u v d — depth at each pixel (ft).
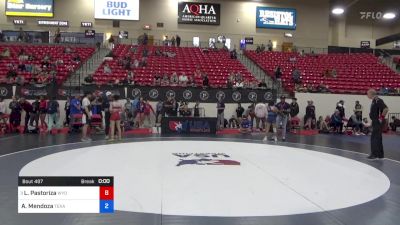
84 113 41.16
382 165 28.32
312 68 80.64
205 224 14.12
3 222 14.05
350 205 17.03
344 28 124.26
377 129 31.32
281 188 19.84
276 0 105.50
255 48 104.01
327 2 106.93
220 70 73.87
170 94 60.59
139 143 38.55
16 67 65.87
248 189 19.47
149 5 101.24
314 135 52.95
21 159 27.71
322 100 66.18
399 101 67.67
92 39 97.14
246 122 57.00
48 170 23.34
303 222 14.61
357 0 104.78
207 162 27.09
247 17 104.17
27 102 49.52
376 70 80.02
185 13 101.96
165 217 14.83
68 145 36.55
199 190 19.04
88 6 98.94
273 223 14.43
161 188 19.30
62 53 78.23
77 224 13.92
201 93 61.57
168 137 45.32
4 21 97.09
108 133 44.27
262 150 34.60
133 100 57.77
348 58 88.99
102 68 68.74
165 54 81.51
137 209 15.76
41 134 47.32
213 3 102.89
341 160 30.01
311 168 25.82
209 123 51.75
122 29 100.12
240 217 15.03
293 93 65.67
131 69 69.41
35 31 97.50
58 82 61.00
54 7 97.86
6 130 49.37
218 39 102.94
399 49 114.42
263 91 62.54
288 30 105.81
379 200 18.01
